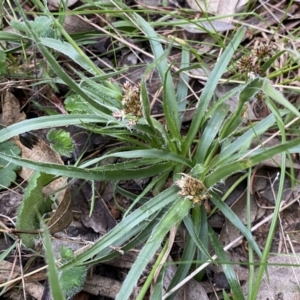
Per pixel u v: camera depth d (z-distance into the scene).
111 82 0.18
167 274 0.15
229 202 0.16
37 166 0.13
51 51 0.19
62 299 0.09
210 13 0.20
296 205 0.16
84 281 0.14
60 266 0.13
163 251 0.14
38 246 0.15
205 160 0.16
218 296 0.15
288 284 0.14
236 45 0.16
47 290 0.15
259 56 0.16
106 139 0.18
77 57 0.16
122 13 0.20
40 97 0.19
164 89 0.14
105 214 0.16
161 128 0.15
